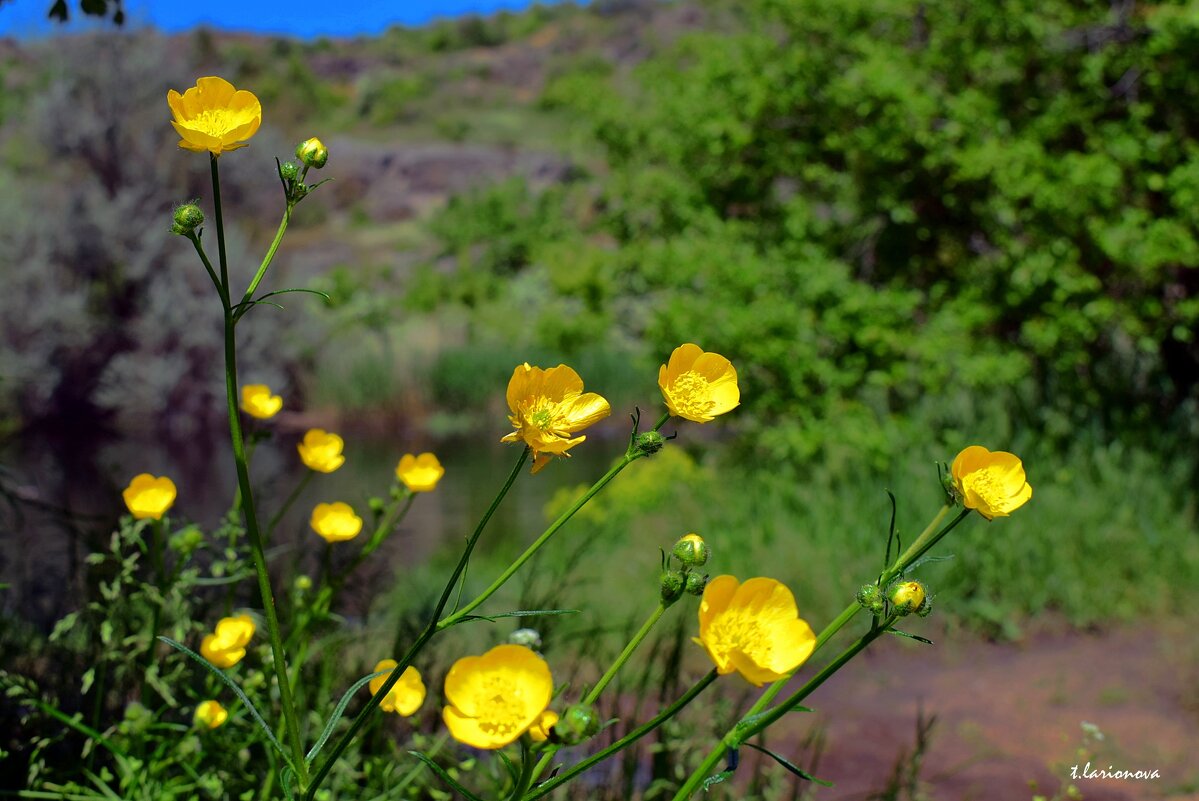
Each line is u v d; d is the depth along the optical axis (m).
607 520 7.34
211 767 1.90
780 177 9.41
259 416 2.09
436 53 65.19
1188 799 3.27
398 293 25.80
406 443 15.78
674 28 59.41
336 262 28.64
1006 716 4.13
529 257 26.56
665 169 10.39
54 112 17.55
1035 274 7.39
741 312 7.54
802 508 6.59
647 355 9.06
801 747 2.98
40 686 2.28
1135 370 7.67
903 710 4.24
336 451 2.13
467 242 28.64
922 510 5.92
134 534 1.92
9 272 15.61
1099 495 6.07
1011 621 5.13
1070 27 7.86
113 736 2.01
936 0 8.09
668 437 1.14
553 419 1.14
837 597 5.36
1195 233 7.31
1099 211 7.49
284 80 51.38
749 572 5.58
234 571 2.07
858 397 7.88
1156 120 8.00
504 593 5.05
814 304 7.82
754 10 8.95
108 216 16.56
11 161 18.48
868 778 3.47
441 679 2.46
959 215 8.40
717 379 1.16
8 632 2.60
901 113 7.70
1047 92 8.23
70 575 2.56
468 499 11.09
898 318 7.78
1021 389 7.55
